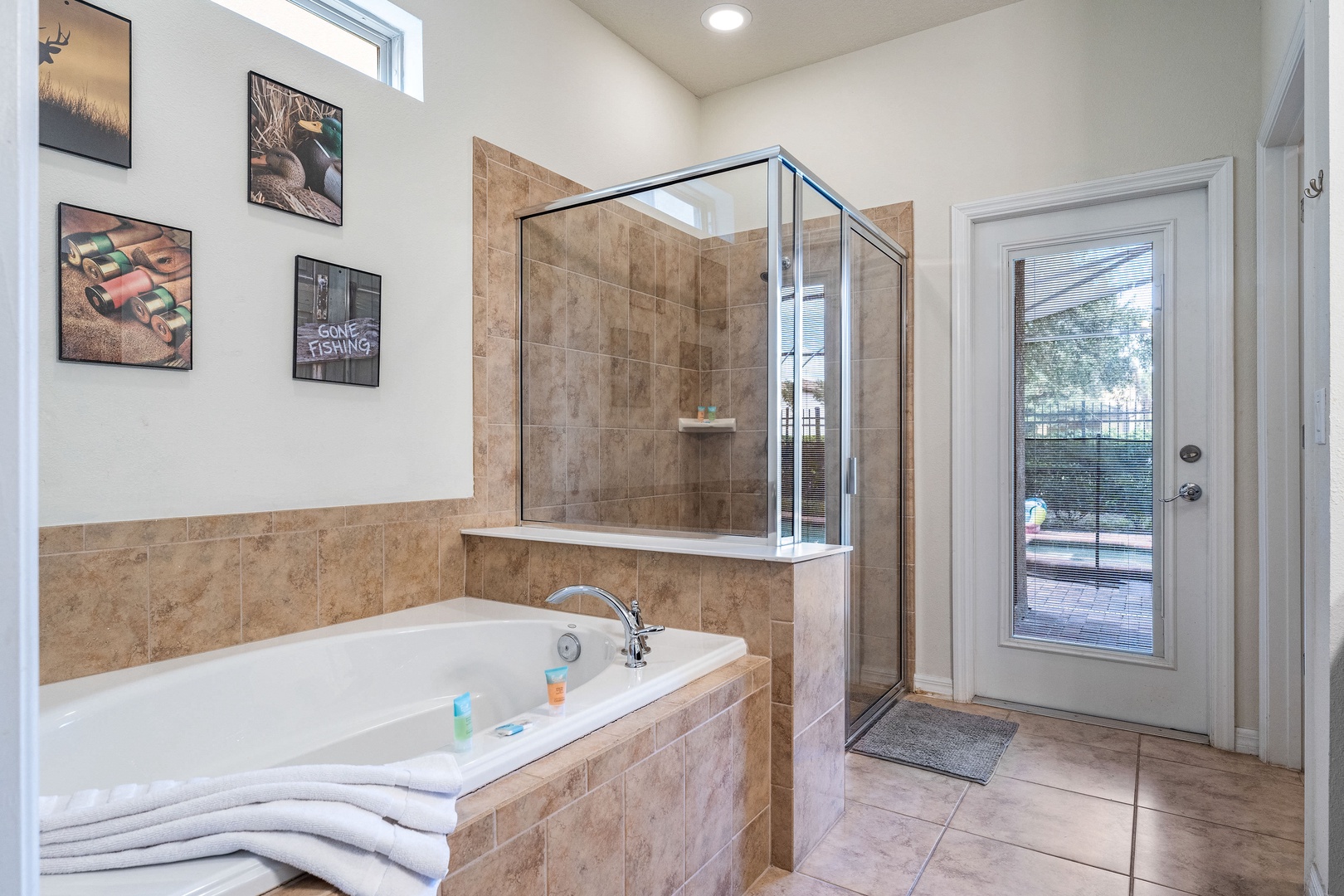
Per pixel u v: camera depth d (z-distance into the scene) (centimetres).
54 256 157
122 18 167
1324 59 159
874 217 329
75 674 161
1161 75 272
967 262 309
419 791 110
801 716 194
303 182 203
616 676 166
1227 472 256
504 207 266
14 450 29
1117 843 198
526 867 120
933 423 316
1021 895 176
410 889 99
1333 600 152
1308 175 171
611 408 245
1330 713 153
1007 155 301
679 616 209
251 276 192
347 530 215
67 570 160
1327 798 154
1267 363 245
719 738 171
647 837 147
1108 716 287
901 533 320
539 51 283
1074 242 295
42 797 107
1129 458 284
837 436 254
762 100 362
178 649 178
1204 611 269
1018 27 300
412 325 234
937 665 316
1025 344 305
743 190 216
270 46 196
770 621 193
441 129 244
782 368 213
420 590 237
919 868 189
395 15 232
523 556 241
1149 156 274
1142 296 282
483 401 258
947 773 241
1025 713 294
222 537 186
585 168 305
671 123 359
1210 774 238
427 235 238
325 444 210
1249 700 254
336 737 189
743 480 215
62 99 157
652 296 235
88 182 162
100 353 163
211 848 96
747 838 181
